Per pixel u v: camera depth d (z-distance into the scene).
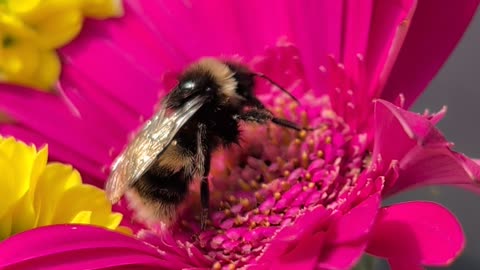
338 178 0.07
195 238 0.07
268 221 0.07
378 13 0.07
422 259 0.05
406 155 0.06
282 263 0.06
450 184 0.06
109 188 0.07
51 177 0.07
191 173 0.07
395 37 0.06
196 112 0.07
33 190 0.06
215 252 0.07
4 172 0.06
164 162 0.07
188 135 0.07
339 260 0.06
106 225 0.07
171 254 0.07
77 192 0.07
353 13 0.07
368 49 0.07
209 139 0.07
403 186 0.06
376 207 0.06
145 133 0.07
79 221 0.06
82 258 0.06
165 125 0.07
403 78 0.07
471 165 0.05
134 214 0.07
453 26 0.07
